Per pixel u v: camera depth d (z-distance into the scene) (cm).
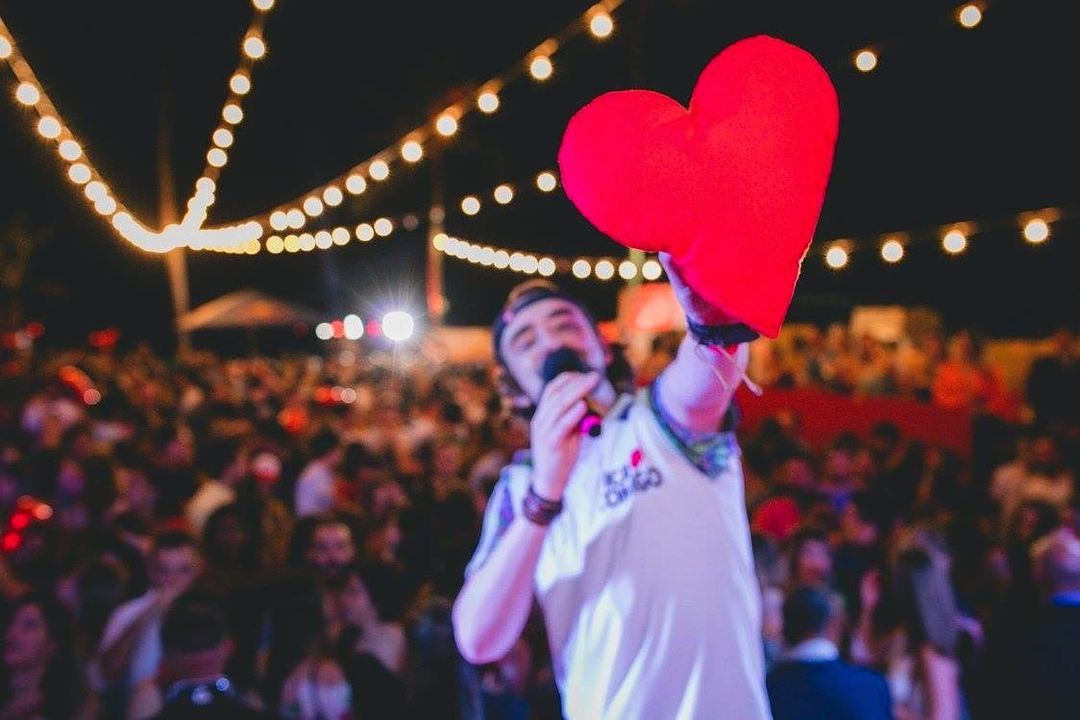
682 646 155
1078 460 729
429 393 1212
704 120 128
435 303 2136
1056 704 394
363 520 555
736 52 132
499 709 354
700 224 124
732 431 169
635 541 159
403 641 406
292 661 383
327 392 1355
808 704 330
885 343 1259
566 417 161
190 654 321
